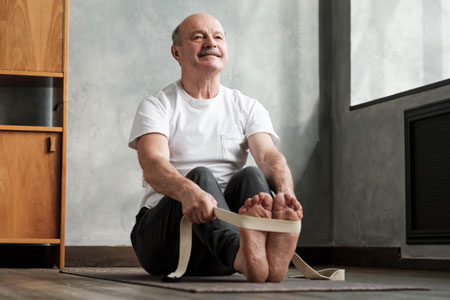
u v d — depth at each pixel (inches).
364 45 160.2
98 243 148.6
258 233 62.1
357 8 161.2
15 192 129.0
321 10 168.6
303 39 166.6
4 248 140.9
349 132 159.6
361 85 159.9
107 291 58.7
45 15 134.3
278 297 51.3
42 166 130.3
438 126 125.0
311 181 164.9
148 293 54.9
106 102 152.0
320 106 166.7
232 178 71.1
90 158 150.2
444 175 122.4
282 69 164.6
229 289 55.4
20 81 140.7
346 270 125.6
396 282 83.6
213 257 74.1
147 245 74.8
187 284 62.5
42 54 133.5
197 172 67.5
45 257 142.7
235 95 85.5
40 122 149.0
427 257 127.0
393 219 140.7
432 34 155.3
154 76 155.2
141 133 78.1
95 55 152.3
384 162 145.3
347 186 159.6
